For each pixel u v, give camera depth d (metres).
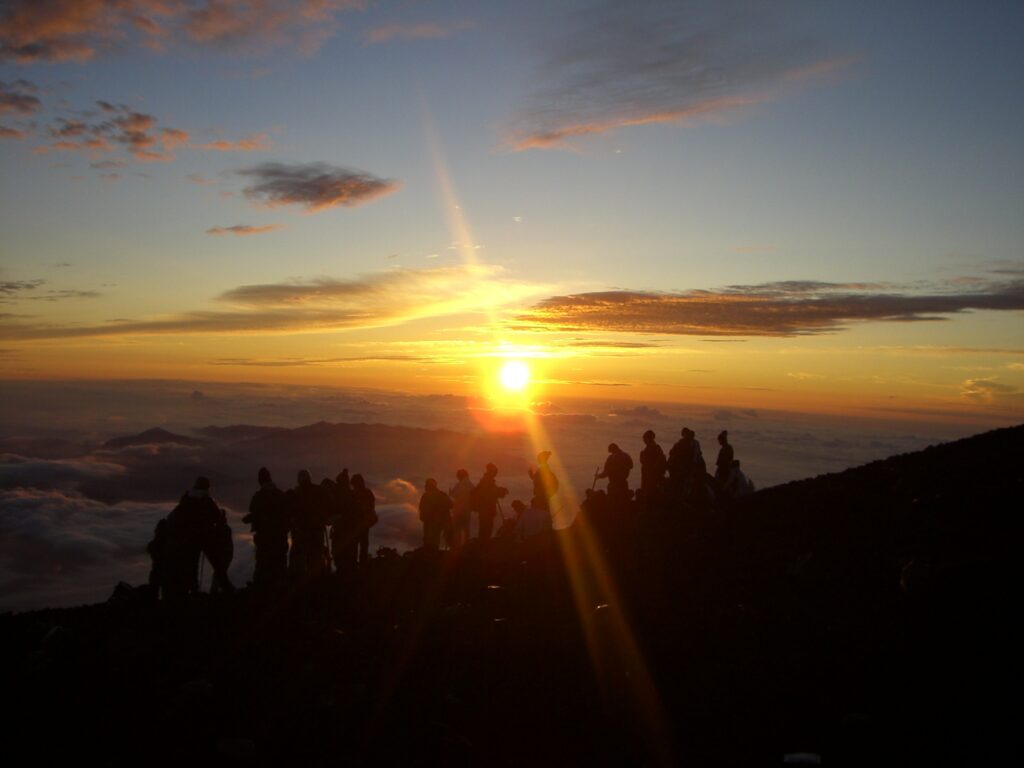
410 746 9.92
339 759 9.68
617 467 24.55
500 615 15.32
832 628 12.09
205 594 18.66
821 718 9.64
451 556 22.00
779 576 15.17
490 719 10.74
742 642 12.38
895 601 12.59
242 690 11.88
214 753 9.74
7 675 12.59
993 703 9.09
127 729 10.49
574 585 17.06
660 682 11.35
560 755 9.70
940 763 8.21
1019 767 7.86
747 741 9.43
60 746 9.95
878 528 16.52
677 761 9.25
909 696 9.70
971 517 15.69
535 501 24.80
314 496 19.16
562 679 11.77
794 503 20.50
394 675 12.29
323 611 16.36
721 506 22.50
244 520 18.64
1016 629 10.62
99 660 13.11
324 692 11.70
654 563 17.91
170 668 12.87
